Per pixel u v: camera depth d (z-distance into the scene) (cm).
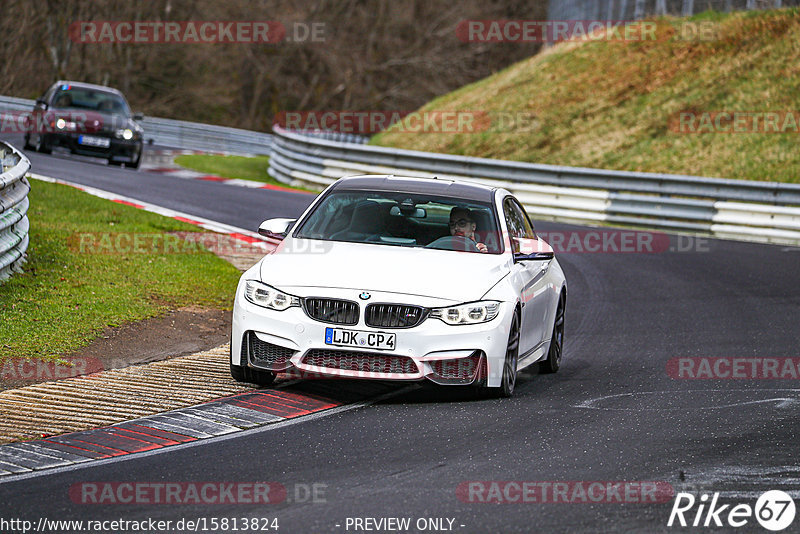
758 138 10662
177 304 3956
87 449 2250
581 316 4441
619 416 2712
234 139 16412
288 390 2858
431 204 3153
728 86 11838
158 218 5988
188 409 2611
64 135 8762
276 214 6919
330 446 2322
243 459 2203
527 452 2320
